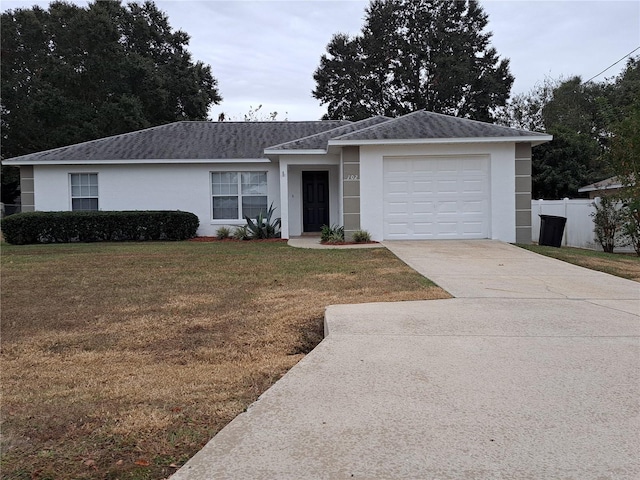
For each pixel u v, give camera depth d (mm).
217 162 17266
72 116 28984
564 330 5078
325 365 4094
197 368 4320
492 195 13469
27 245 15234
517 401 3365
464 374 3873
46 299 7008
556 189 26109
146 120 30859
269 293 7219
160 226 16391
